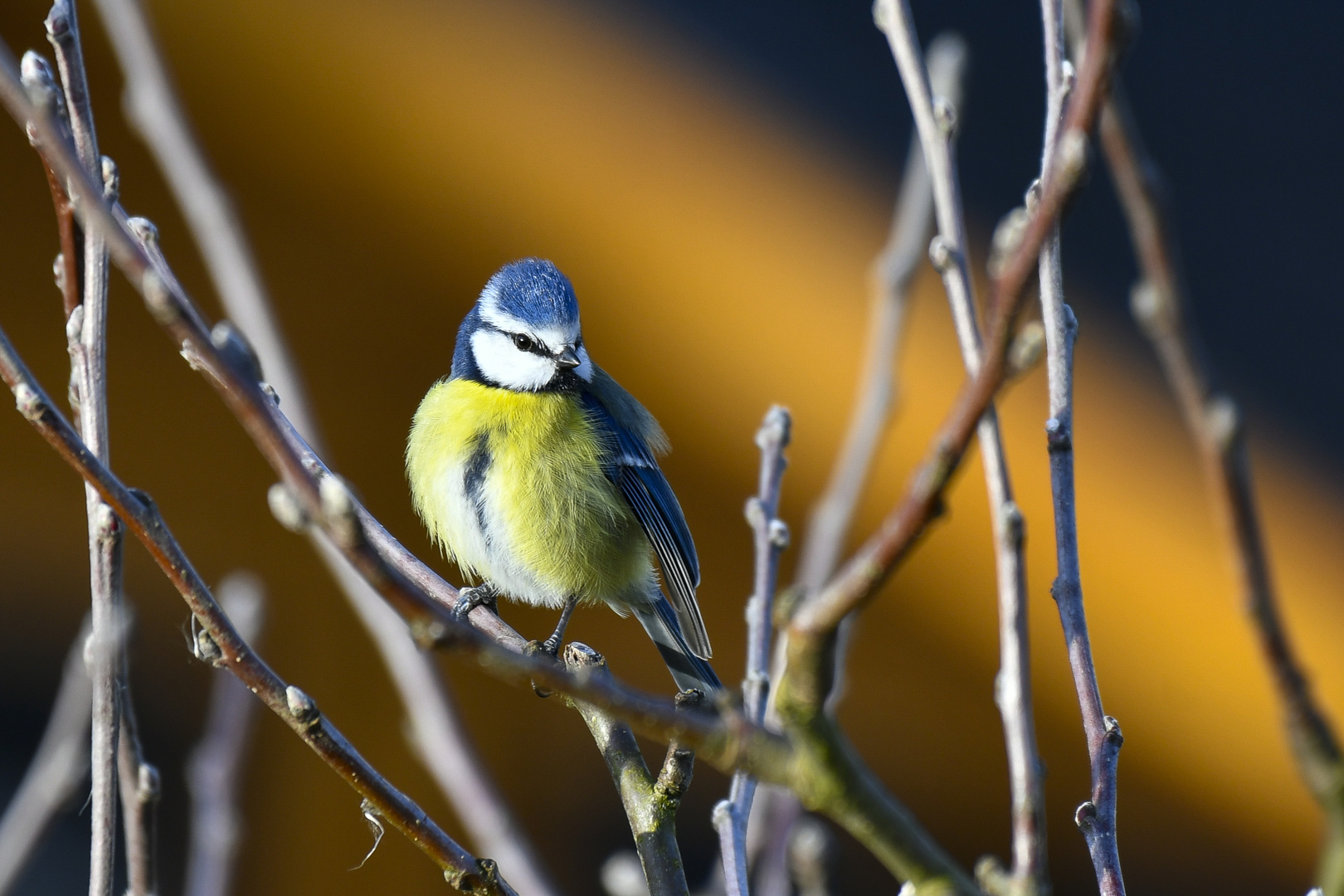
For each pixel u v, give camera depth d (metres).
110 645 4.27
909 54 5.07
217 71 10.51
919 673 11.23
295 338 11.18
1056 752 11.04
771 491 5.50
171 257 10.91
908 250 6.34
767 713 5.24
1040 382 10.64
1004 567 4.22
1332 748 2.59
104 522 4.30
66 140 4.06
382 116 10.88
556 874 12.19
